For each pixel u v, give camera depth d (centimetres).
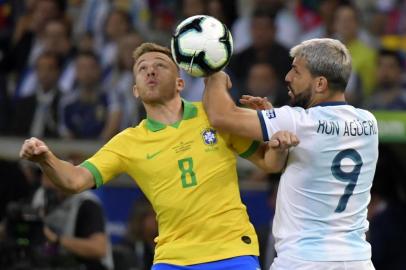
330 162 2209
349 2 4591
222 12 4656
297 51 2261
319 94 2241
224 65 2220
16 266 3023
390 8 4881
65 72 4472
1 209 3428
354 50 4244
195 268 2194
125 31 4653
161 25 4841
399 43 4722
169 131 2241
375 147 2267
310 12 4666
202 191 2205
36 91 4231
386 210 3356
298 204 2219
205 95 2258
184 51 2200
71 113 4088
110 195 3728
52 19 4900
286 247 2206
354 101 3947
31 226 3052
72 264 3098
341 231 2206
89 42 4653
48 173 2167
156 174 2220
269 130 2205
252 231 2244
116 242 3712
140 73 2258
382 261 3331
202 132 2241
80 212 3203
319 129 2208
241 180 3759
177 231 2216
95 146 3797
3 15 5119
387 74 4000
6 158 3828
